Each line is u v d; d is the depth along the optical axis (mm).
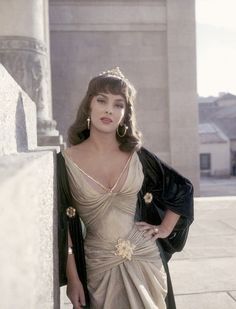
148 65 19469
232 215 8977
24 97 2463
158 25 19453
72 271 2162
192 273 5020
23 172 907
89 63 19203
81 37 19156
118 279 2113
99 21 19219
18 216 754
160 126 19500
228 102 57156
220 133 49469
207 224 8047
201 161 47719
